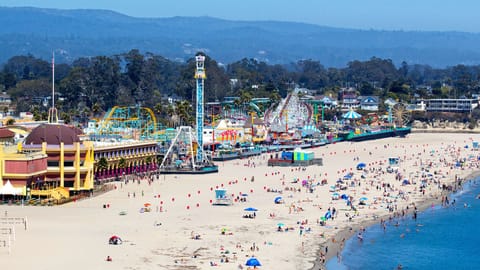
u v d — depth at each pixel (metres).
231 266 170.25
